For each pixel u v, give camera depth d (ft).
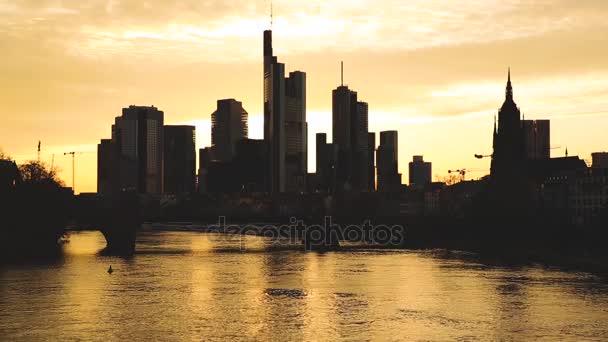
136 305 585.22
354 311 561.84
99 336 473.67
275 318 533.96
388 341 461.37
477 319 527.81
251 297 631.56
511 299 614.34
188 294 645.92
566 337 469.57
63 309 563.48
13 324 506.07
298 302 604.08
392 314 547.90
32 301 596.70
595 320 522.06
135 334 480.23
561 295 635.25
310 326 506.07
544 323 511.81
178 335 478.59
